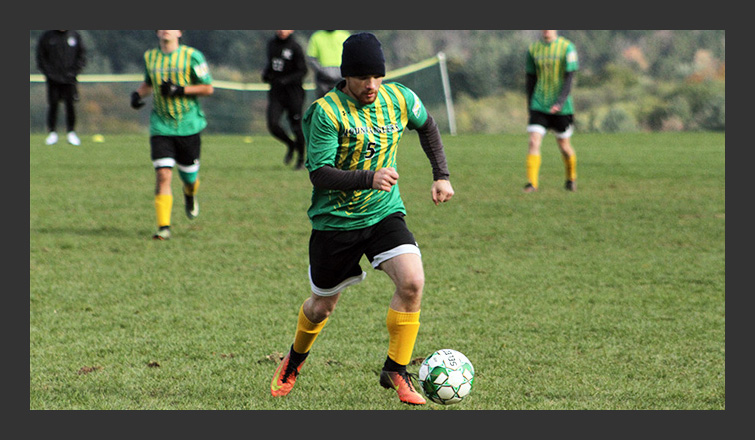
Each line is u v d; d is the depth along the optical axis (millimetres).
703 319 25641
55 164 63281
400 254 18844
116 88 117750
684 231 39375
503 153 75188
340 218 19016
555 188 52469
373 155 18953
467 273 31172
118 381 20359
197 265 32281
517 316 25781
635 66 140125
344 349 22766
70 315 25719
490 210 44500
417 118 19531
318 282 19469
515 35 144125
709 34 142875
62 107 112188
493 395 19562
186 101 36812
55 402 19000
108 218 41875
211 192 50250
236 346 23000
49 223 40375
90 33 135125
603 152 76188
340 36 58250
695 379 20672
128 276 30516
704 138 93188
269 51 57844
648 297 28125
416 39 145000
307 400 19359
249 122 112125
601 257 34000
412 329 19078
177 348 22766
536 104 50031
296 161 67688
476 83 132875
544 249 35375
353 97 18641
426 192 50875
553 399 19375
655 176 58312
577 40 143125
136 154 71812
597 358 22109
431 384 18766
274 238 37438
